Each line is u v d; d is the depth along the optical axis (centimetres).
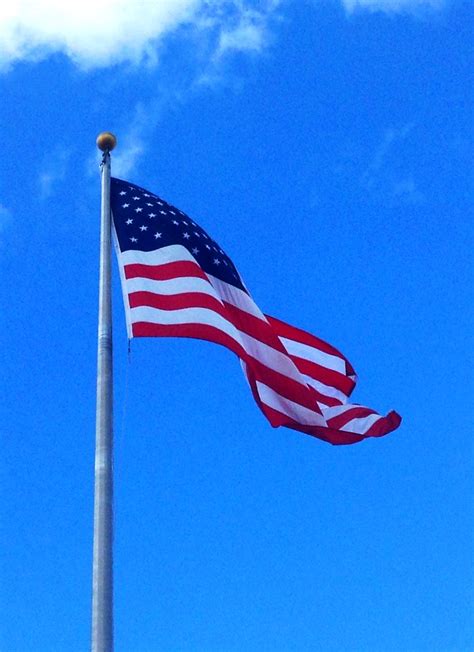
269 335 1739
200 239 1767
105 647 1218
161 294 1594
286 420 1692
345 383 1980
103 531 1302
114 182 1777
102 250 1641
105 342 1495
